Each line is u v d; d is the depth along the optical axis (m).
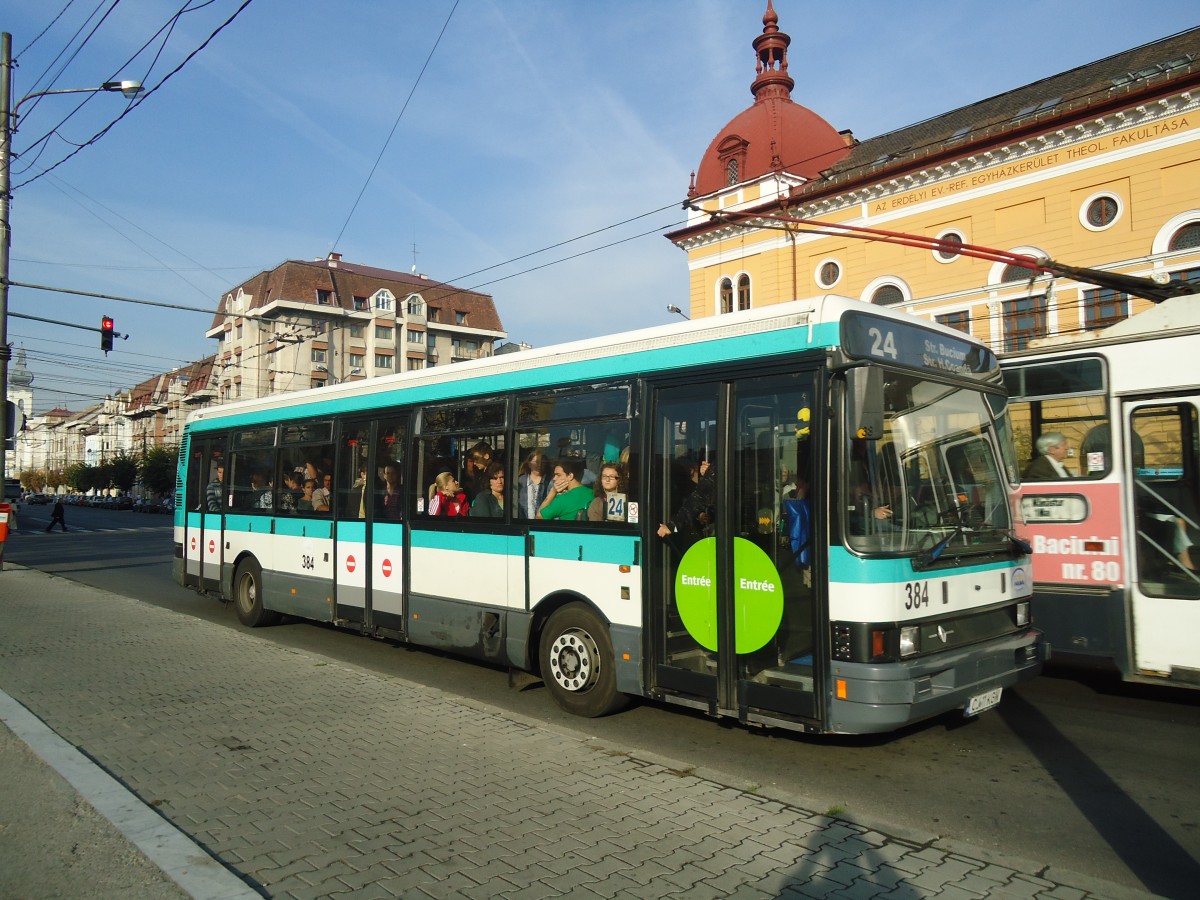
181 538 13.45
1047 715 7.21
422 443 8.91
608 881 3.94
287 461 11.09
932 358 6.23
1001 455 6.70
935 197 23.81
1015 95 25.36
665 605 6.48
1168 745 6.38
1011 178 22.33
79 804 4.89
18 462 158.62
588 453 7.14
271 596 11.23
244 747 5.98
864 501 5.44
